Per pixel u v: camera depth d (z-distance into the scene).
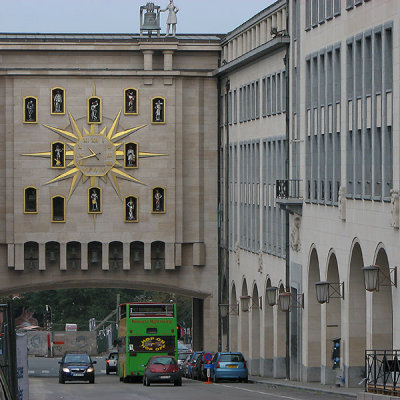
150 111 105.06
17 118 104.38
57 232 105.06
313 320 76.38
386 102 59.91
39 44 105.00
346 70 66.94
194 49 105.44
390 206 58.91
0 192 104.75
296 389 71.19
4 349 36.84
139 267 106.69
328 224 71.06
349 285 66.88
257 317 95.12
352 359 67.19
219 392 68.88
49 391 74.62
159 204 105.62
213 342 107.31
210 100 105.94
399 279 57.72
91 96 104.69
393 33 58.69
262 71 90.44
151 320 90.56
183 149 105.75
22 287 105.88
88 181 105.06
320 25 72.69
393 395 49.62
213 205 106.44
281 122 84.50
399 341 57.25
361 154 64.69
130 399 62.94
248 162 96.19
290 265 81.12
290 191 80.44
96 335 160.75
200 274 107.00
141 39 105.19
